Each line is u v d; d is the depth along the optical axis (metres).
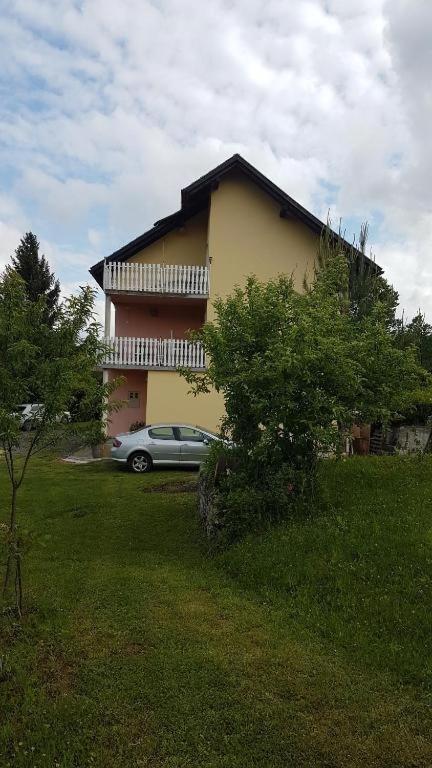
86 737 3.12
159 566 6.23
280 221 19.92
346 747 3.06
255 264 19.78
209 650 4.10
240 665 3.88
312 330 6.44
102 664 3.90
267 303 6.96
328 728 3.22
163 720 3.27
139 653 4.07
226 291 19.61
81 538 7.48
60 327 5.00
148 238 21.02
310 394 6.52
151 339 18.75
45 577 5.80
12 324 4.71
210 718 3.28
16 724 3.23
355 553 5.45
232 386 6.75
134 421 20.55
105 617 4.71
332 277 8.72
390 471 8.05
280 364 6.10
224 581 5.59
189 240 21.58
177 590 5.35
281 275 8.02
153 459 13.47
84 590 5.38
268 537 6.21
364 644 4.12
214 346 7.02
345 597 4.79
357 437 12.02
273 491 6.62
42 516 8.74
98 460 15.60
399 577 4.91
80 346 5.16
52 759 2.95
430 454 9.32
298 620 4.60
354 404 6.96
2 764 2.91
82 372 5.10
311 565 5.38
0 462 14.80
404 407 7.69
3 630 4.43
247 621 4.61
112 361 18.44
